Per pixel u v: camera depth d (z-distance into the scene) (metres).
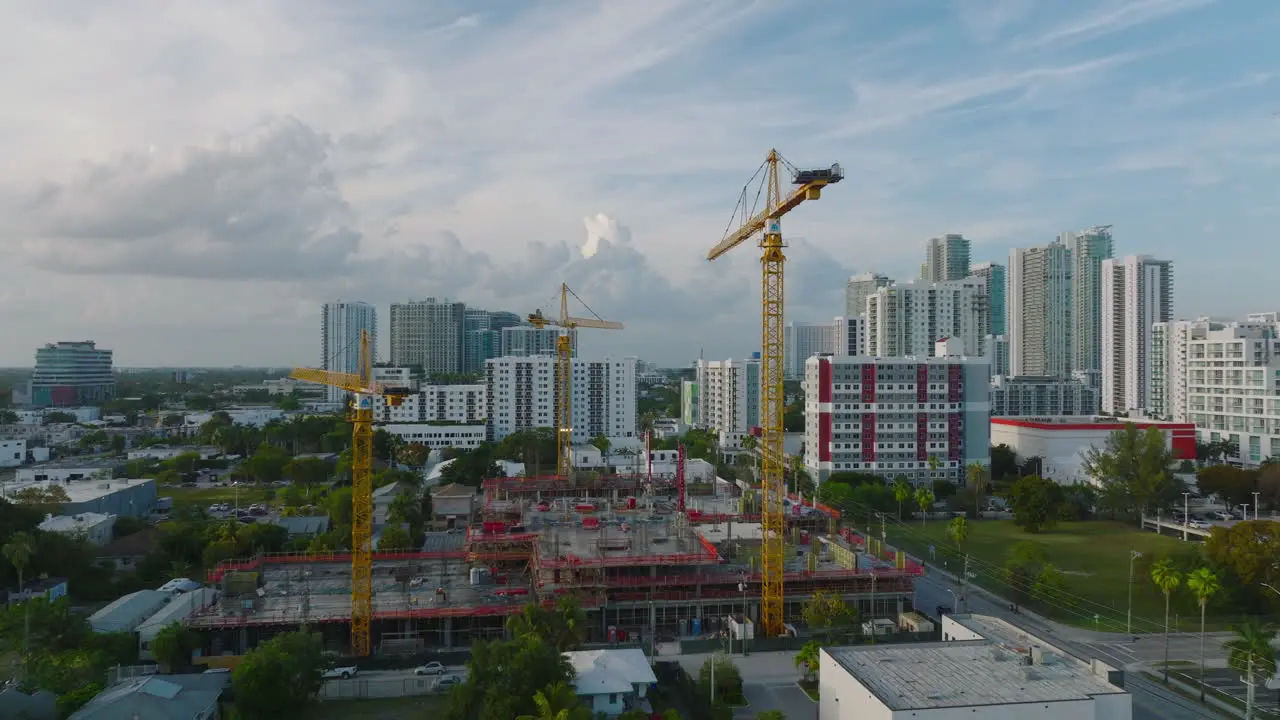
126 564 160.12
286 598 132.12
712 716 93.31
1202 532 193.38
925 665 88.19
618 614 129.12
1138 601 141.50
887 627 125.94
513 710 83.19
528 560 147.88
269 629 121.31
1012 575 149.00
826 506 197.00
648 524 162.25
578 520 166.75
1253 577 132.00
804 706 100.69
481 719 83.94
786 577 132.38
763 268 139.75
